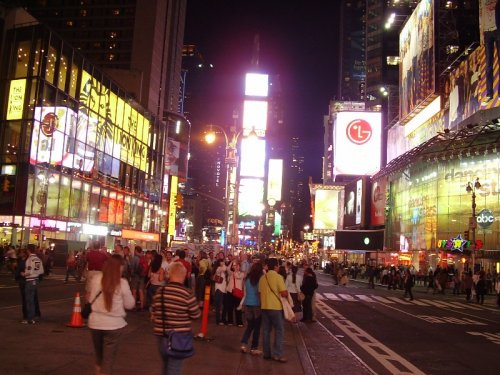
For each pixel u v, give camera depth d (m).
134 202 70.00
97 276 7.09
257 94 132.88
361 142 97.62
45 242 46.94
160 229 79.38
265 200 136.25
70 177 52.88
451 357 12.59
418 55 76.75
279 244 163.75
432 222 57.53
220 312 16.56
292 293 16.19
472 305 31.48
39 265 13.53
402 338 15.66
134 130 69.81
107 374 6.99
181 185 106.50
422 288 49.84
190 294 6.30
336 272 49.69
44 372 8.28
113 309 6.92
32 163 47.53
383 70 140.50
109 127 61.69
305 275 19.02
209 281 18.58
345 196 99.62
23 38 49.84
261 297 11.13
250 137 53.75
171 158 98.06
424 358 12.33
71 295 22.73
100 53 126.81
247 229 110.00
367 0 150.75
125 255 19.20
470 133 52.94
